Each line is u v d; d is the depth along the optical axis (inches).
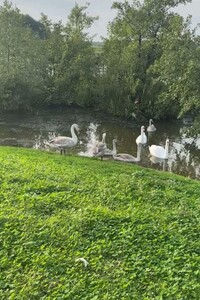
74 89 1453.0
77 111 1427.2
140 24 1326.3
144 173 599.2
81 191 483.2
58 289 298.8
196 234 395.2
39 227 384.5
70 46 1478.8
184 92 895.7
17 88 1314.0
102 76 1424.7
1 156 626.8
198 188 553.3
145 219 416.5
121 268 329.7
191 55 898.1
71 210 425.4
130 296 296.0
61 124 1236.5
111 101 1353.3
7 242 355.6
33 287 300.0
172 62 909.8
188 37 928.3
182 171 856.9
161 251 356.2
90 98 1445.6
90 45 1515.7
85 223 395.2
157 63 1007.6
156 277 321.4
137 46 1334.9
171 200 485.1
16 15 1391.5
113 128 1216.8
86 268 327.9
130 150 983.6
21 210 413.7
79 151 929.5
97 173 571.2
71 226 389.7
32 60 1402.6
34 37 1464.1
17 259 332.8
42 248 349.7
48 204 435.2
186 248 366.0
